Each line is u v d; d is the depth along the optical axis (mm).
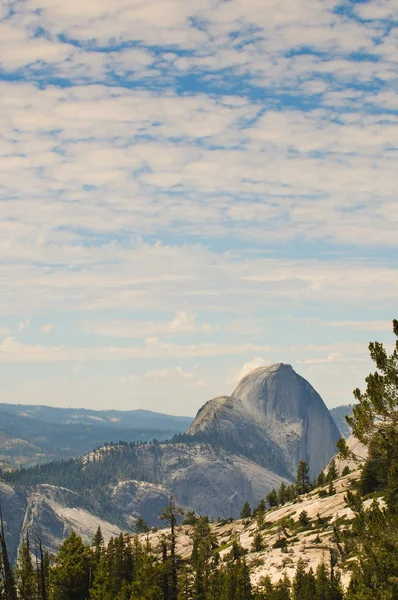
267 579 119125
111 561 129375
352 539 59906
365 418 55969
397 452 54719
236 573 116625
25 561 124375
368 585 59969
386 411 55219
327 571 107688
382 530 57188
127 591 109062
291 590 114438
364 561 58906
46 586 109062
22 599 115938
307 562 132625
